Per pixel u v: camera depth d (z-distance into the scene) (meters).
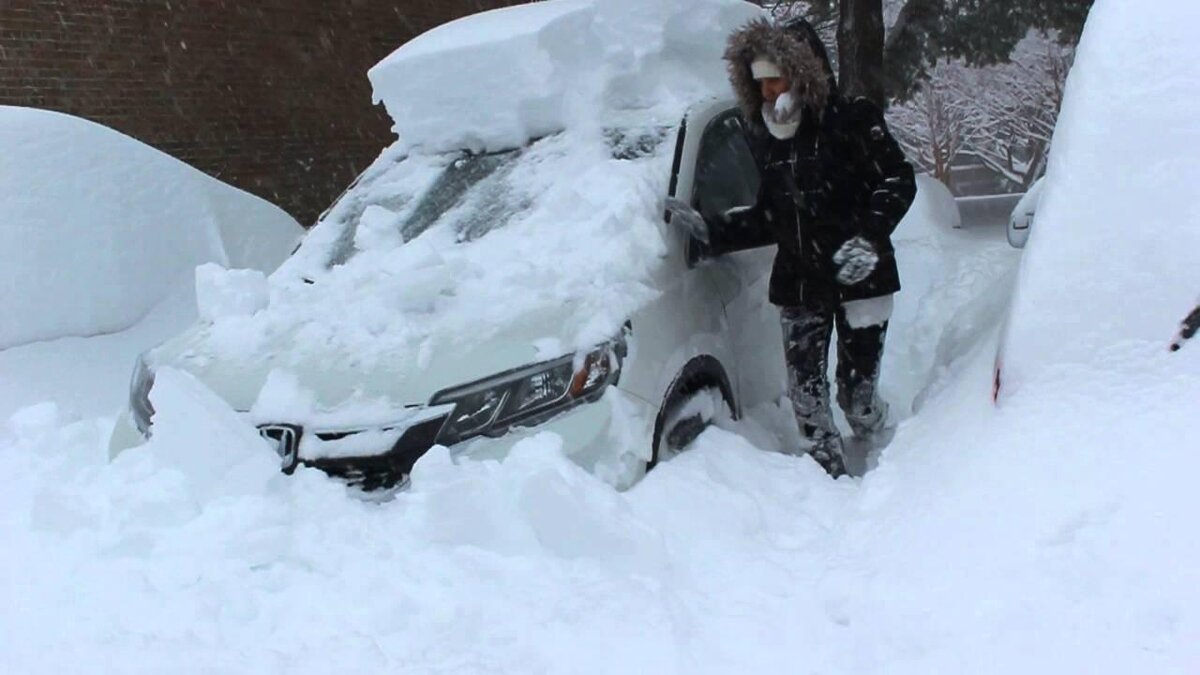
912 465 3.18
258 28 11.31
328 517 3.21
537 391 3.38
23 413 4.18
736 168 4.69
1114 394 2.49
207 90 10.85
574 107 4.59
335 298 4.00
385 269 4.04
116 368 5.38
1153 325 2.55
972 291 4.88
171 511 3.30
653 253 3.90
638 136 4.40
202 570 3.04
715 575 2.97
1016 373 2.72
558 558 3.05
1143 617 1.99
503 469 3.20
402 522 3.14
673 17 4.71
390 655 2.62
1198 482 2.16
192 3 10.68
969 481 2.64
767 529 3.31
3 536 3.40
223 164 11.03
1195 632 1.91
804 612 2.64
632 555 3.02
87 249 5.71
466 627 2.71
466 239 4.26
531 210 4.29
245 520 3.18
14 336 5.29
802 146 4.01
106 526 3.32
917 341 4.88
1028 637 2.09
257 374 3.65
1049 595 2.15
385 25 12.70
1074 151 2.78
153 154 6.46
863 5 10.45
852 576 2.63
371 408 3.37
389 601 2.82
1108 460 2.35
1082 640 2.02
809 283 4.10
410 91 4.84
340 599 2.88
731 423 4.20
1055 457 2.45
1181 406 2.35
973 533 2.46
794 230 4.07
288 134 11.67
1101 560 2.14
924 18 14.00
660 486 3.38
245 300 4.20
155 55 10.38
